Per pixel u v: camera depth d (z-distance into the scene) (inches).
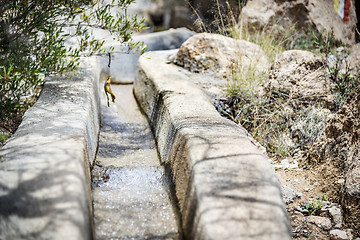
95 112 170.2
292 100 182.4
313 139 164.7
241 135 127.3
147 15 318.3
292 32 268.7
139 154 164.4
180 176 119.3
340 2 301.6
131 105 225.0
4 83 137.0
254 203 92.0
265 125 177.8
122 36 169.8
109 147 168.7
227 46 228.5
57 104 146.3
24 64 139.1
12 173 95.3
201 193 95.2
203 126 134.7
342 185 130.6
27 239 78.2
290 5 271.1
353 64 210.7
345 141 144.7
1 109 140.5
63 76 179.2
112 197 126.8
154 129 182.7
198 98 170.9
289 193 137.7
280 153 165.8
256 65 211.9
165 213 119.1
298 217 127.6
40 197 87.0
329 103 181.2
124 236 108.0
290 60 195.8
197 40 231.0
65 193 88.3
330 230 120.0
